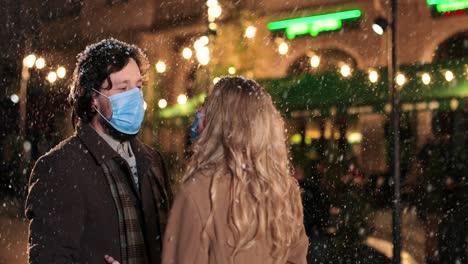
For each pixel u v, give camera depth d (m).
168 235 1.95
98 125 2.50
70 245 2.22
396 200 5.97
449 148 8.41
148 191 2.50
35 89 16.62
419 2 14.19
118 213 2.38
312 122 10.62
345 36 14.80
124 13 17.58
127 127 2.48
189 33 16.44
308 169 10.06
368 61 14.56
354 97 9.71
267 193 1.95
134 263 2.38
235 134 1.96
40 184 2.26
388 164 11.32
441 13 13.95
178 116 11.62
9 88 16.89
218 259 1.90
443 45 14.02
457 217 6.04
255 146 1.96
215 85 2.08
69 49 17.59
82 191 2.30
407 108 9.43
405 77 9.23
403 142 10.59
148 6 17.30
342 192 9.36
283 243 2.00
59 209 2.23
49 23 17.78
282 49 13.08
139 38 17.41
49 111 16.16
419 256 6.84
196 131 2.25
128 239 2.37
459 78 8.83
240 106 1.98
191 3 16.36
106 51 2.47
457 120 8.95
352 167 10.15
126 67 2.47
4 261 7.02
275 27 15.36
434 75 9.02
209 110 2.02
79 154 2.36
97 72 2.43
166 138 12.85
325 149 10.45
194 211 1.90
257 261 1.96
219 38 15.52
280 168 2.01
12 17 17.86
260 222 1.92
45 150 15.37
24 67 15.04
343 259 6.91
